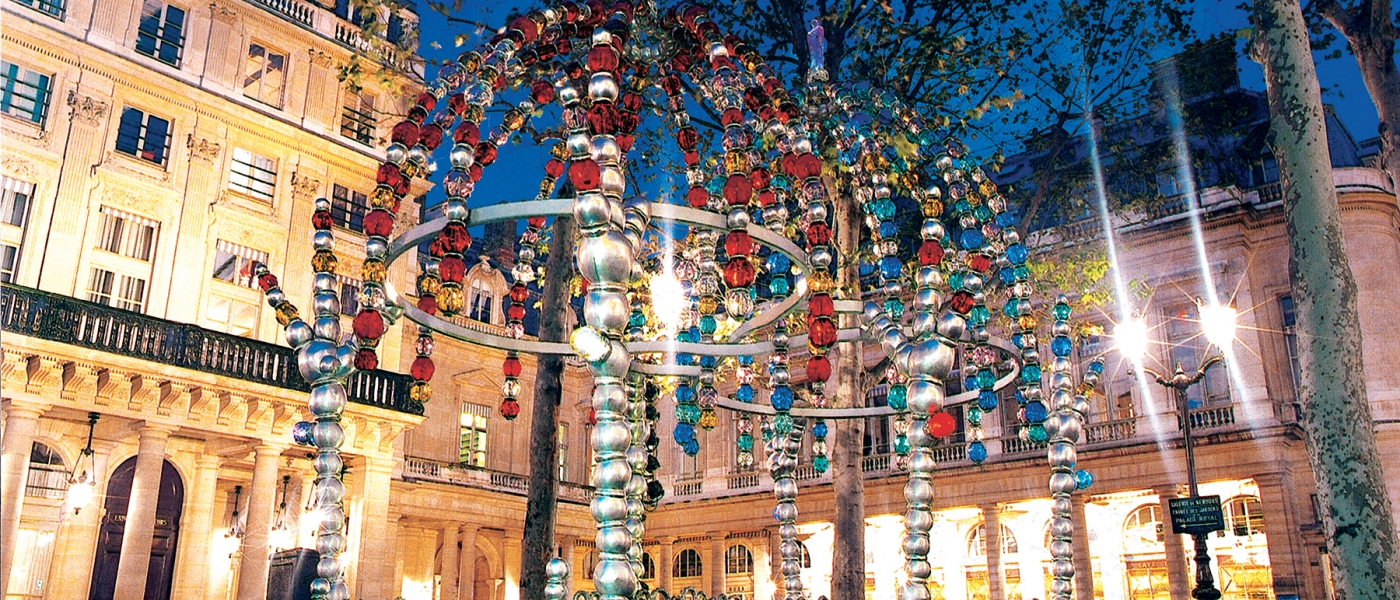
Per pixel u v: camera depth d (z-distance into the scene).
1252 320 25.12
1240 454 24.25
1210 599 13.64
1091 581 25.73
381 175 4.19
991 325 16.83
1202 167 21.36
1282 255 25.34
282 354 21.31
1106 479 26.16
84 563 19.69
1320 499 5.81
